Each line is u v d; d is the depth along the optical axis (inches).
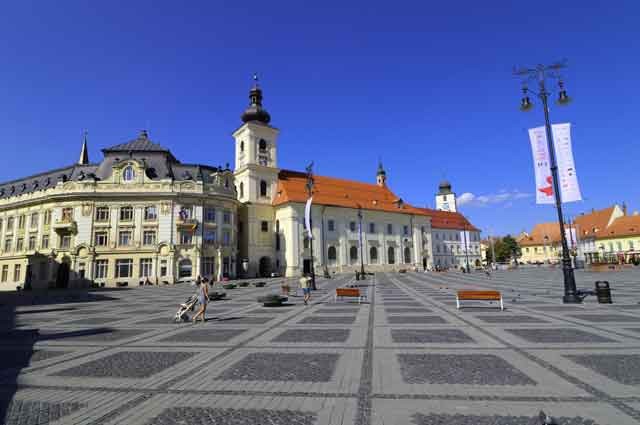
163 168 2154.3
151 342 432.8
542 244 4520.2
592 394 235.6
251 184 2497.5
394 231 3026.6
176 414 219.8
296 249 2413.9
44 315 737.6
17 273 2096.5
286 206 2468.0
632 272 1759.4
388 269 2896.2
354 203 2812.5
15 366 337.4
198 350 385.1
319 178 2962.6
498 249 4325.8
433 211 4296.3
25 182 2330.2
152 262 1966.0
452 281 1517.0
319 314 636.1
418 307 692.7
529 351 343.9
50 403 242.1
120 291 1478.8
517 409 215.2
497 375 276.7
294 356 348.5
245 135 2593.5
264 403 233.9
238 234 2491.4
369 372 292.2
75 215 1977.1
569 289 717.9
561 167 731.4
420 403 227.3
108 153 2174.0
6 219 2239.2
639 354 327.0
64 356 373.4
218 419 210.8
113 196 1999.3
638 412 207.5
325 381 273.7
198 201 2078.0
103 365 333.7
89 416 219.5
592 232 3604.8
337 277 2113.7
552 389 245.8
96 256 1934.1
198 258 2020.2
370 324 514.6
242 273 2423.7
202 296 598.9
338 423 201.6
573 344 368.5
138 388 268.7
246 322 568.4
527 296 851.4
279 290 1268.5
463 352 346.3
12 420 214.7
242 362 331.9
